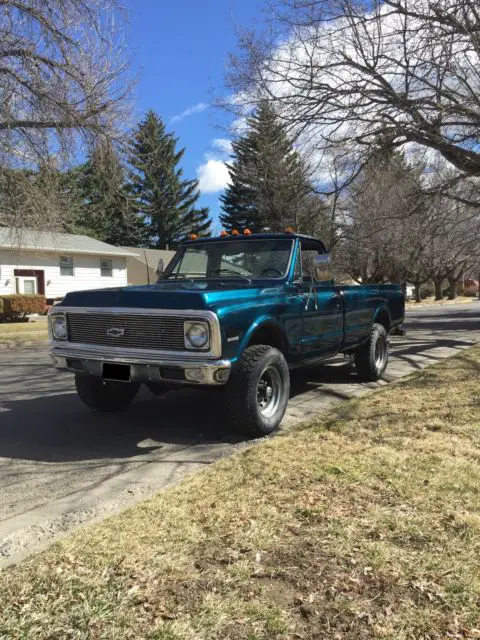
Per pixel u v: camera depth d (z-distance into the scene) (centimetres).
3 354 1420
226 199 5028
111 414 657
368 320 798
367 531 316
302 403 698
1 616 248
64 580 274
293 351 596
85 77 1439
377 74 991
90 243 3091
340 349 725
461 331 1744
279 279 612
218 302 488
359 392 763
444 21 891
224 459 453
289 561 288
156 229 5925
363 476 398
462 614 244
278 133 1076
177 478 434
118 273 3173
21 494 410
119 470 459
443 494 363
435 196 1151
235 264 657
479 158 1047
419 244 1421
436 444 465
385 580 270
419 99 971
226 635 234
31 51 1378
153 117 5584
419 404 609
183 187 6150
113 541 312
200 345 475
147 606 253
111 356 507
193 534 319
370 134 1018
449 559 286
